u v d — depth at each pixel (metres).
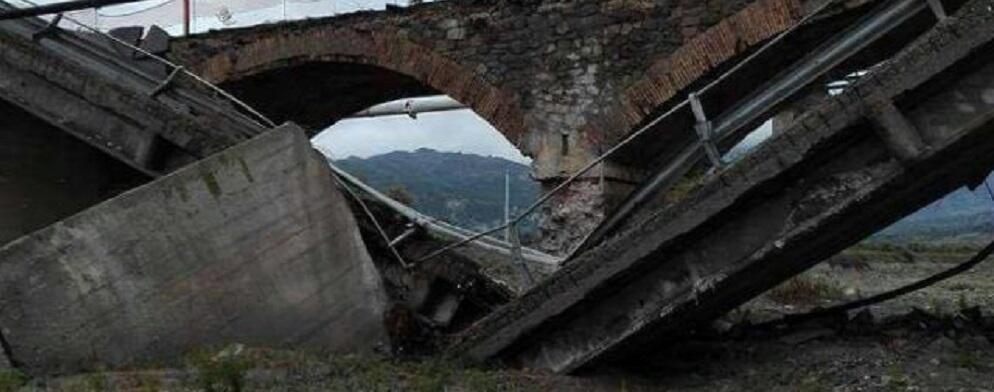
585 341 9.12
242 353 8.55
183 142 10.41
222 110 12.66
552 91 17.58
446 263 11.02
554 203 17.34
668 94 16.45
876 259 33.91
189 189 8.81
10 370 7.92
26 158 12.74
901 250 38.31
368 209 11.30
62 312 8.20
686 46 16.30
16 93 11.35
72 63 11.07
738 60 15.95
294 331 9.30
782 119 11.01
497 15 18.20
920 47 7.38
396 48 19.36
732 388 8.73
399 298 10.88
